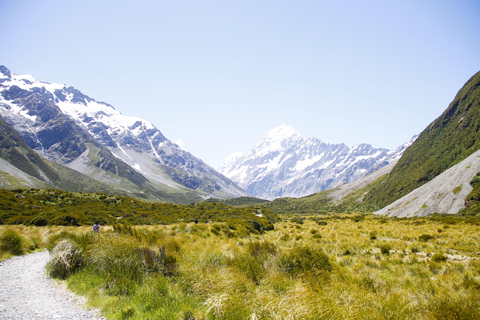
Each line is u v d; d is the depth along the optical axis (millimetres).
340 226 47000
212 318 7168
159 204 107562
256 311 7027
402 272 13969
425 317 7840
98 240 12719
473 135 133875
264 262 11977
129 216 66250
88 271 10930
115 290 9172
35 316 7188
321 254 12867
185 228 29391
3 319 6844
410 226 43531
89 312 7691
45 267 12234
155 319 7113
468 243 22984
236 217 71312
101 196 96375
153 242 15602
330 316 7008
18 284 10203
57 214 45000
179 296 8570
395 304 8344
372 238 27766
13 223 40906
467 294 9344
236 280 9047
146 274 10039
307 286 9008
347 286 9812
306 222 65875
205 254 12969
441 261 15750
